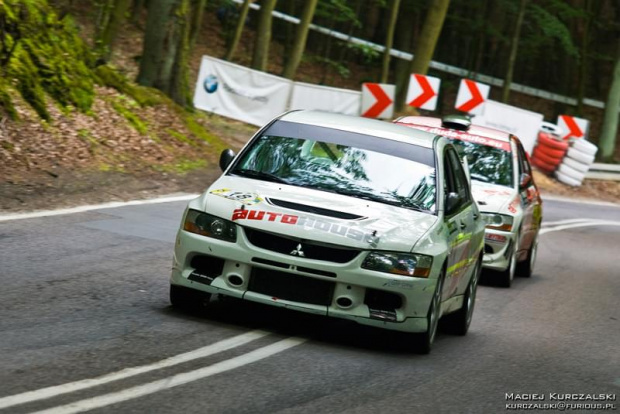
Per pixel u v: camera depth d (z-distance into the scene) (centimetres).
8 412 1477
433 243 2238
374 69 13088
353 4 13050
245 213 2195
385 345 2361
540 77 14338
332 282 2145
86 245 3105
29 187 3862
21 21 4841
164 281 2739
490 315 3148
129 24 10031
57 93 4884
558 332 2962
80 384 1673
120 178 4472
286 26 11438
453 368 2230
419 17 13938
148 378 1764
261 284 2170
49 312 2203
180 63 6362
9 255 2797
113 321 2184
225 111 7506
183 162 5209
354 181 2391
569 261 4872
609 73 15062
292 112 2659
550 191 8619
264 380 1856
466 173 2864
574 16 11888
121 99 5516
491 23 12600
